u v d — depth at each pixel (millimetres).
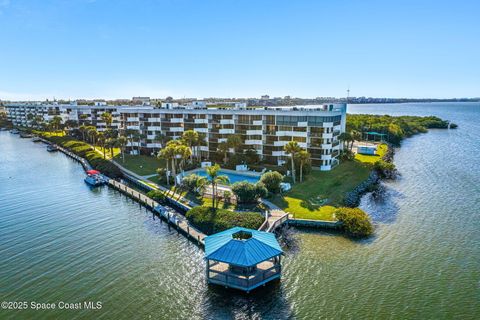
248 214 48656
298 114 79812
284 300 32469
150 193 61938
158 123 101875
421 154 105750
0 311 31250
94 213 57250
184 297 33344
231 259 33875
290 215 50250
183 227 48594
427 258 39594
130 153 105688
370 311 30547
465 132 168000
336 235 46031
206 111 92125
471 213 53688
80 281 36156
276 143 83375
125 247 44094
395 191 66312
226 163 84875
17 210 58969
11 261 40438
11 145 142875
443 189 67000
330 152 78875
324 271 37062
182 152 67000
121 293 34000
